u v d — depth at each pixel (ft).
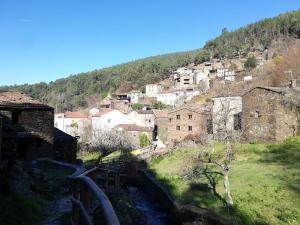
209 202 72.84
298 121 136.15
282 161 100.53
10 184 36.29
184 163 110.73
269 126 135.64
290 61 273.95
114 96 435.53
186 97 360.89
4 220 28.91
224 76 376.68
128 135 220.23
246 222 60.39
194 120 200.95
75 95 530.27
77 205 24.71
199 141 150.92
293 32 517.55
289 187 75.00
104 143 183.42
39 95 544.21
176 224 71.46
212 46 636.07
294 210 62.95
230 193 75.77
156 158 140.77
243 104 145.48
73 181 27.40
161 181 98.68
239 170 95.04
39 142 90.27
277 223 58.59
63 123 305.73
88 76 610.24
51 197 44.11
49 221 32.91
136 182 118.01
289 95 135.03
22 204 33.47
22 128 86.43
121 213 49.57
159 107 350.23
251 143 135.23
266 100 136.87
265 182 80.33
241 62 456.86
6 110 82.69
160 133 242.17
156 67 586.04
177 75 466.29
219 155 110.01
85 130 262.67
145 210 82.84
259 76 288.92
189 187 85.81
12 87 575.38
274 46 483.92
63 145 105.40
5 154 50.11
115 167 110.32
